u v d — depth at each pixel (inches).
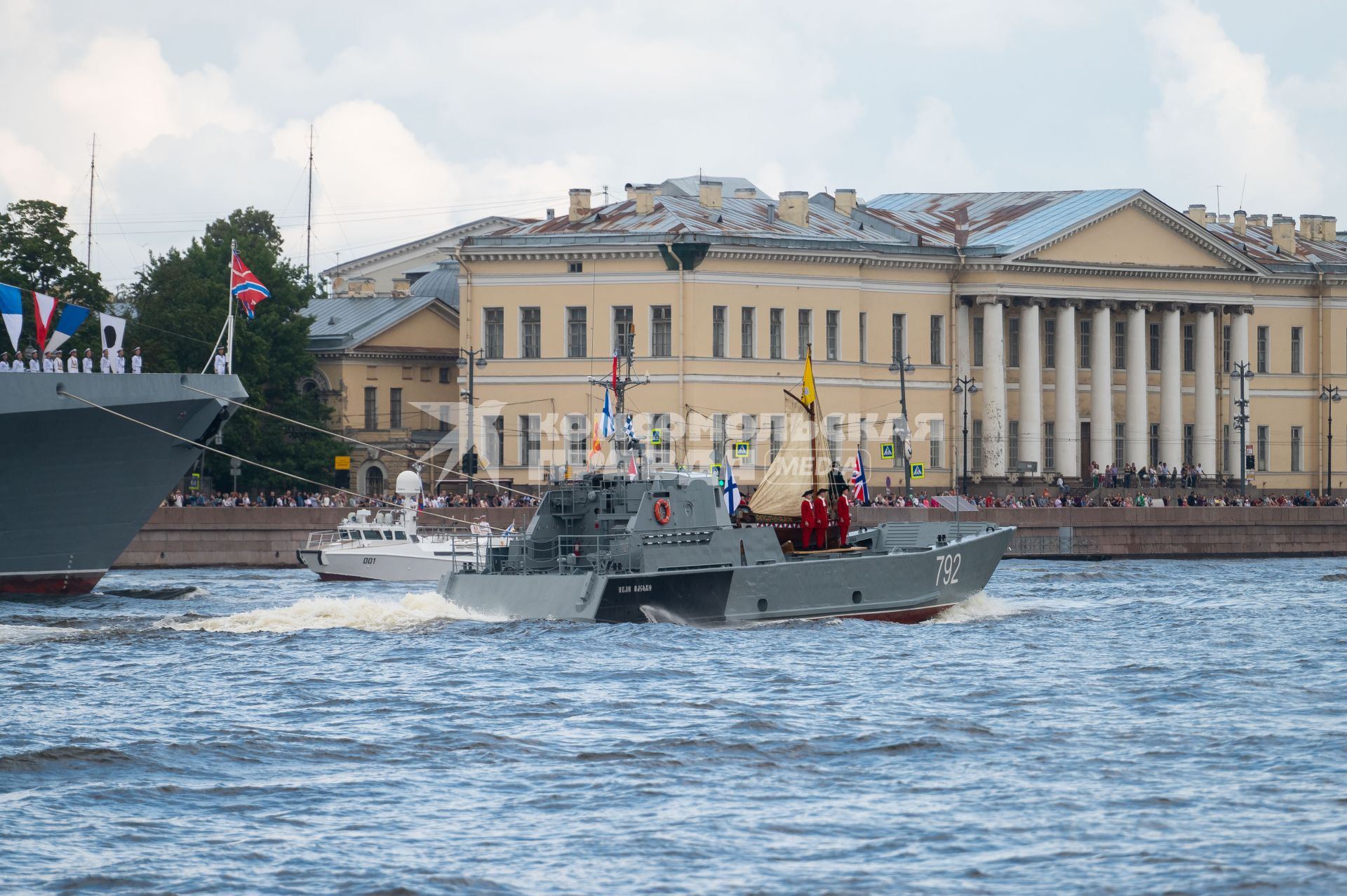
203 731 4800.7
